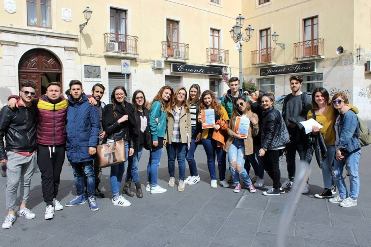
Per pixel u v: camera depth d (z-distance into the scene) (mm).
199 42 22328
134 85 19234
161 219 4828
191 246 3977
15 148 4672
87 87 17406
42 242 4121
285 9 22062
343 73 19188
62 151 5121
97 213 5102
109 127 5316
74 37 16734
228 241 4098
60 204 5355
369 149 11062
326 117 5562
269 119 5766
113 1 18156
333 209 5180
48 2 16078
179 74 21281
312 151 5844
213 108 6398
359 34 18812
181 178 6281
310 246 3949
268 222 4684
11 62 14930
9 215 4676
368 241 4070
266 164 6113
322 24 20094
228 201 5629
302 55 21172
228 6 23969
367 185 6496
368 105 19438
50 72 16312
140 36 19375
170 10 20688
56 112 4965
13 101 4586
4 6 14703
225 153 6508
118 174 5496
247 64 24875
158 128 6051
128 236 4270
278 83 22844
